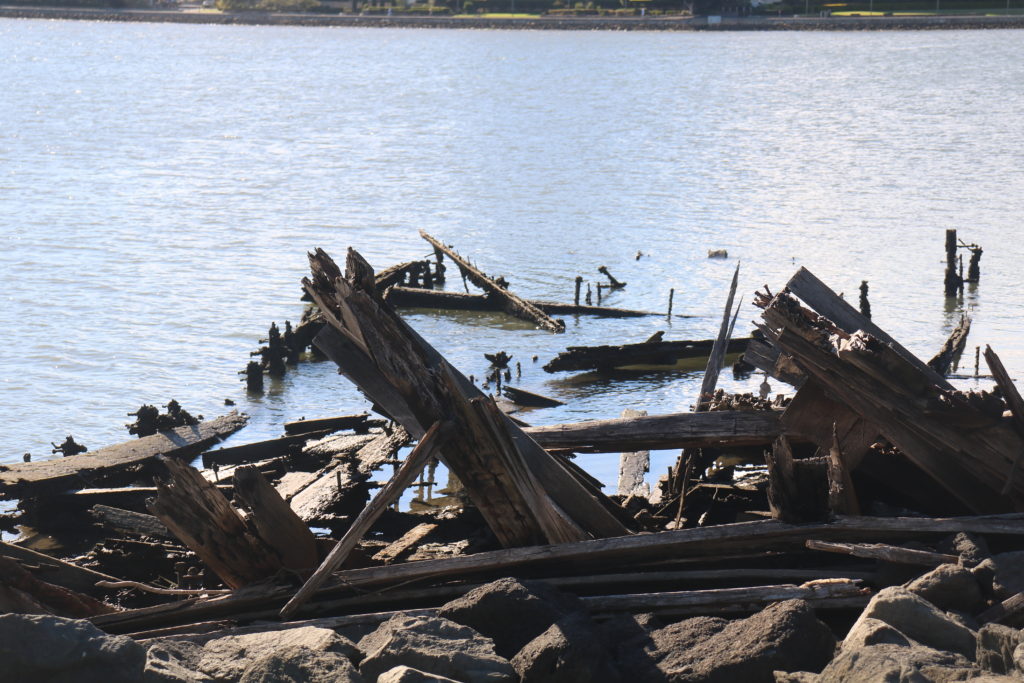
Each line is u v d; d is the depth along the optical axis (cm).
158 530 2475
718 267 6288
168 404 3750
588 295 5516
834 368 2078
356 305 1912
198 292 5631
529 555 1881
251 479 1892
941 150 11500
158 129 13925
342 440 3072
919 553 1792
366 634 1767
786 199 8562
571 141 12762
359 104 17800
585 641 1540
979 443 2020
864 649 1417
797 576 1866
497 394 4181
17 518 2816
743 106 16988
